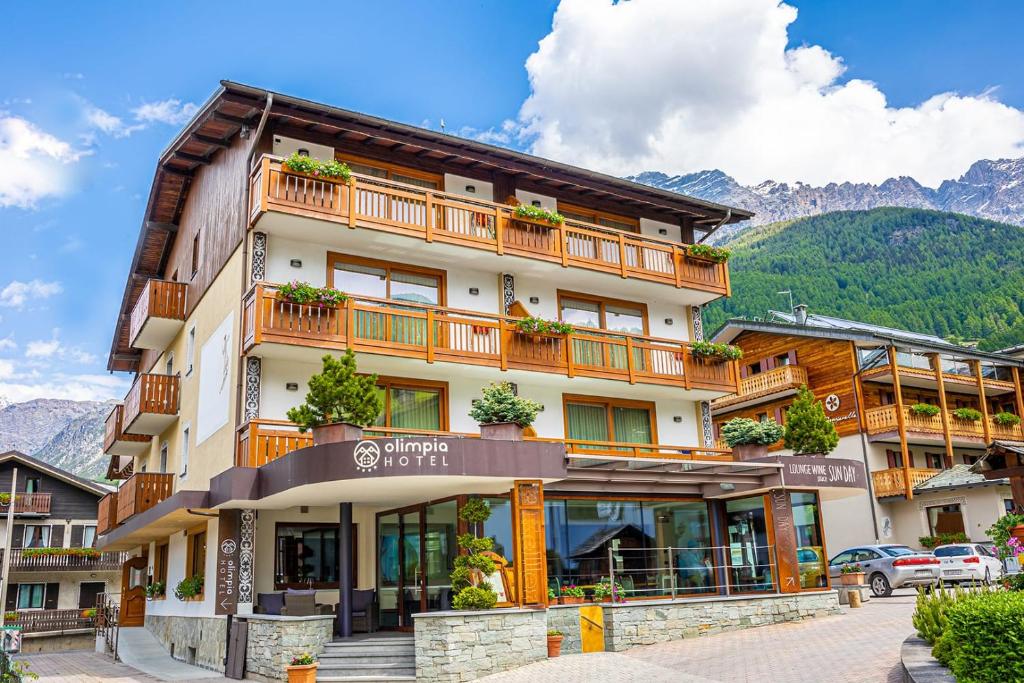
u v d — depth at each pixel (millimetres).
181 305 24688
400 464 14766
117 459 35438
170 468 25094
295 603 16094
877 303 98312
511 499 16312
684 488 20938
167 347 26969
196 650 19703
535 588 15727
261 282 18016
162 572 25672
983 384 36219
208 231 23016
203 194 24094
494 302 22438
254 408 18438
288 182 18641
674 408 24922
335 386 15672
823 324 41000
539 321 21266
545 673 14125
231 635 17438
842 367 34062
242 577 17953
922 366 35969
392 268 21047
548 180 23266
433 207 20719
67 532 42719
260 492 16734
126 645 23750
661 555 20250
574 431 23031
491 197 22828
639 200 24922
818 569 20625
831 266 109375
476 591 14906
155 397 24156
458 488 16250
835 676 11523
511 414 16047
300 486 15336
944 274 102875
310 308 18391
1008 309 86188
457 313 20328
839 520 33562
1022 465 13641
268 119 19609
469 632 14508
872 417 33031
